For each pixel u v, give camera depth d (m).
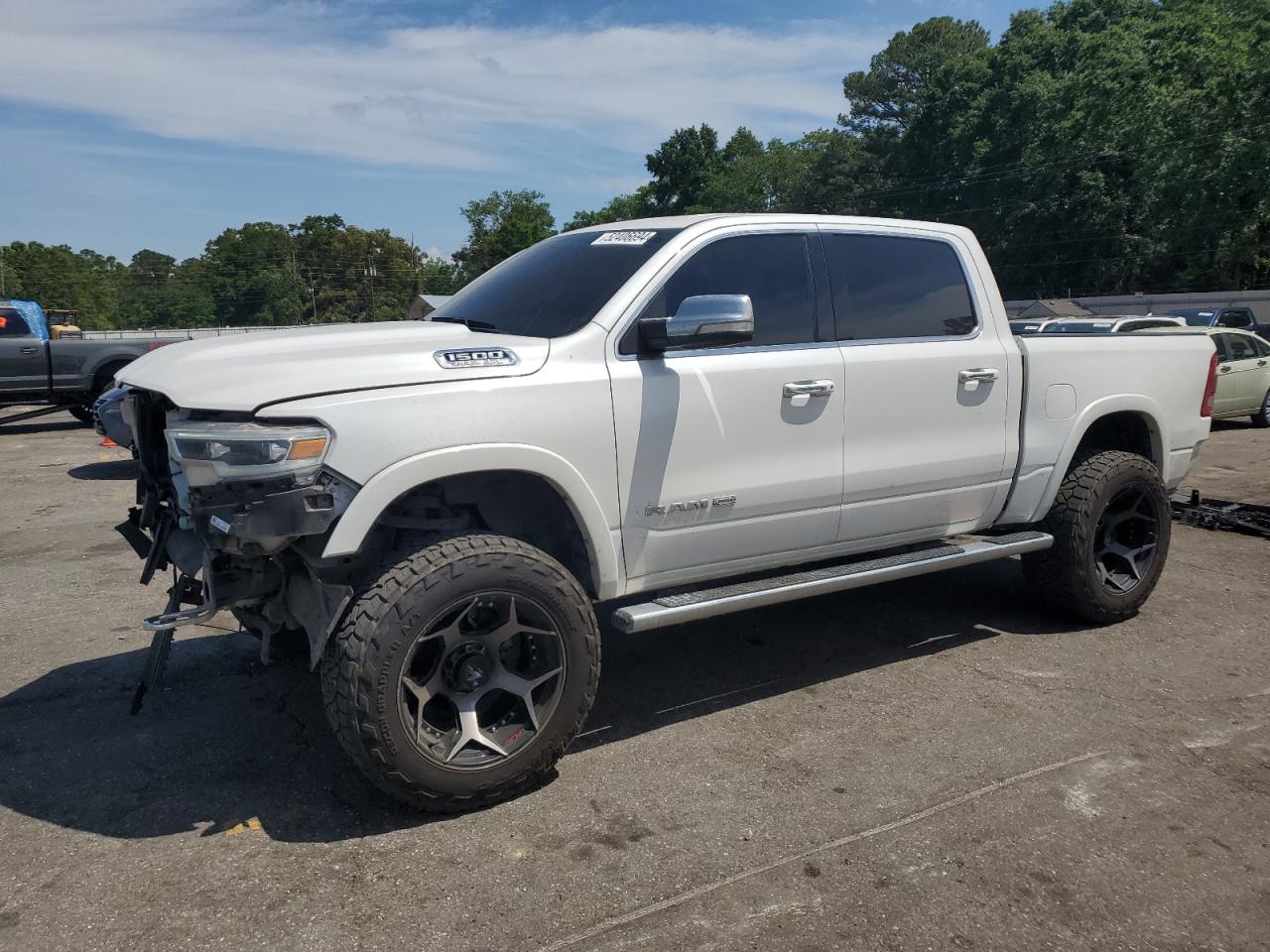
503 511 3.41
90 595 5.58
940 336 4.19
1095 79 45.88
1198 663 4.28
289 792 3.18
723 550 3.65
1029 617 4.95
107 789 3.21
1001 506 4.45
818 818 2.98
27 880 2.68
